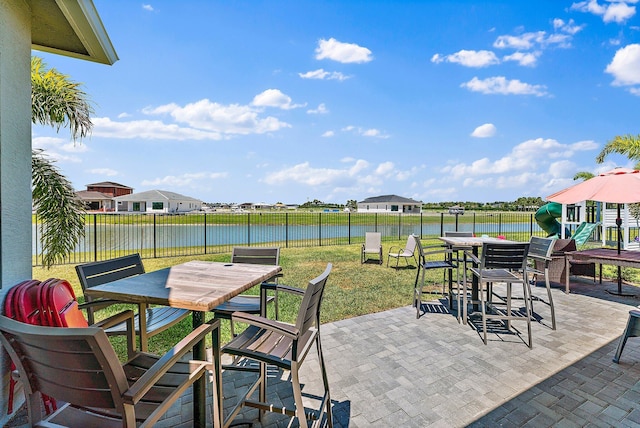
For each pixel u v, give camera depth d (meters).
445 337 3.76
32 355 1.28
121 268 2.86
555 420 2.27
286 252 10.96
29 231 2.49
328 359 3.21
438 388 2.68
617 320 4.34
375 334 3.85
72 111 5.04
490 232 18.45
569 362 3.13
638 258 4.88
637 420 2.26
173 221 16.14
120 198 40.69
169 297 1.92
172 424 2.21
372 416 2.31
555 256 5.84
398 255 8.07
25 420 2.17
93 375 1.21
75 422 1.43
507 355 3.29
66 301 2.19
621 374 2.90
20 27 2.35
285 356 1.91
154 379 1.34
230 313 1.99
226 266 2.91
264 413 2.35
